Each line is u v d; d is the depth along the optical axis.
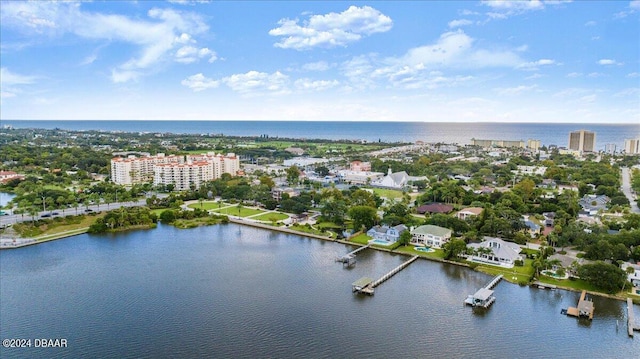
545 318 146.88
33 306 152.88
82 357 122.00
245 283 175.38
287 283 176.00
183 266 195.62
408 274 188.00
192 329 137.38
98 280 177.25
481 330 138.50
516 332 137.50
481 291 160.12
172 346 127.69
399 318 146.00
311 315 147.62
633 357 124.75
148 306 153.25
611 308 154.12
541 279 178.12
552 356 124.75
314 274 186.62
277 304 155.88
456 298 162.50
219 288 169.88
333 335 134.50
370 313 149.50
